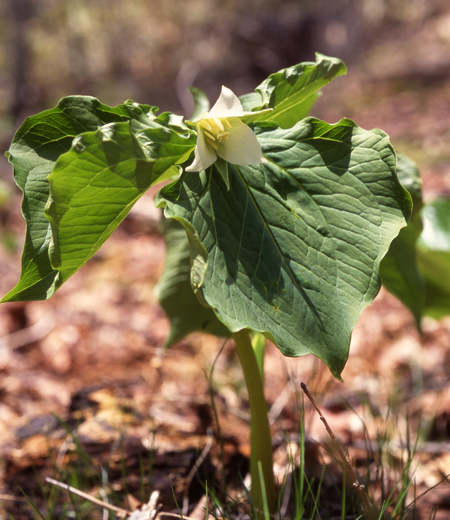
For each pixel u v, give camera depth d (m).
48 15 5.84
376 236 0.72
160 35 6.39
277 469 0.89
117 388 0.99
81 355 1.37
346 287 0.71
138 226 2.34
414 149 3.21
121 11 6.23
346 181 0.73
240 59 6.50
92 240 0.71
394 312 1.61
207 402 0.96
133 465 0.87
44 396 1.17
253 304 0.71
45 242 0.73
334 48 6.38
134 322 1.57
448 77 4.76
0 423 0.98
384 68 5.61
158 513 0.81
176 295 0.90
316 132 0.74
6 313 1.59
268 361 1.35
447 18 6.39
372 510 0.73
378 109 4.44
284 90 0.76
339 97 5.12
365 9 6.80
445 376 1.21
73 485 0.85
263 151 0.74
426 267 0.99
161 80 6.29
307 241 0.72
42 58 5.86
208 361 1.30
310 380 1.03
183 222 0.69
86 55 6.09
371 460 0.91
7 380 1.22
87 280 1.87
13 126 5.00
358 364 1.34
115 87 6.09
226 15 6.64
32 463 0.88
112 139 0.69
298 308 0.71
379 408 1.09
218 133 0.72
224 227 0.72
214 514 0.77
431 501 0.87
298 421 0.95
